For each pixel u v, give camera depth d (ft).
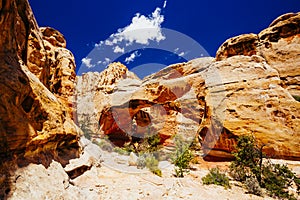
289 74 40.96
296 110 34.47
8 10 13.70
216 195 20.01
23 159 12.37
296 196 22.56
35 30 23.26
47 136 14.65
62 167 16.05
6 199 9.80
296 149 31.65
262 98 37.68
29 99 13.80
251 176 25.16
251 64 42.75
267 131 34.53
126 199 16.25
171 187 20.53
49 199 11.75
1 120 10.94
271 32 46.21
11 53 14.21
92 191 16.66
